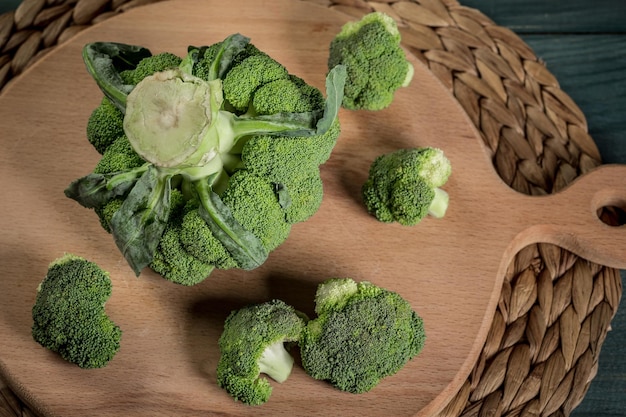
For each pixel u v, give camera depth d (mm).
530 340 594
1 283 566
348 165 595
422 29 658
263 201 511
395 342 532
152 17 621
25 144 595
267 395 533
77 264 537
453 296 571
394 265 576
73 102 604
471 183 594
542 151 638
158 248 523
